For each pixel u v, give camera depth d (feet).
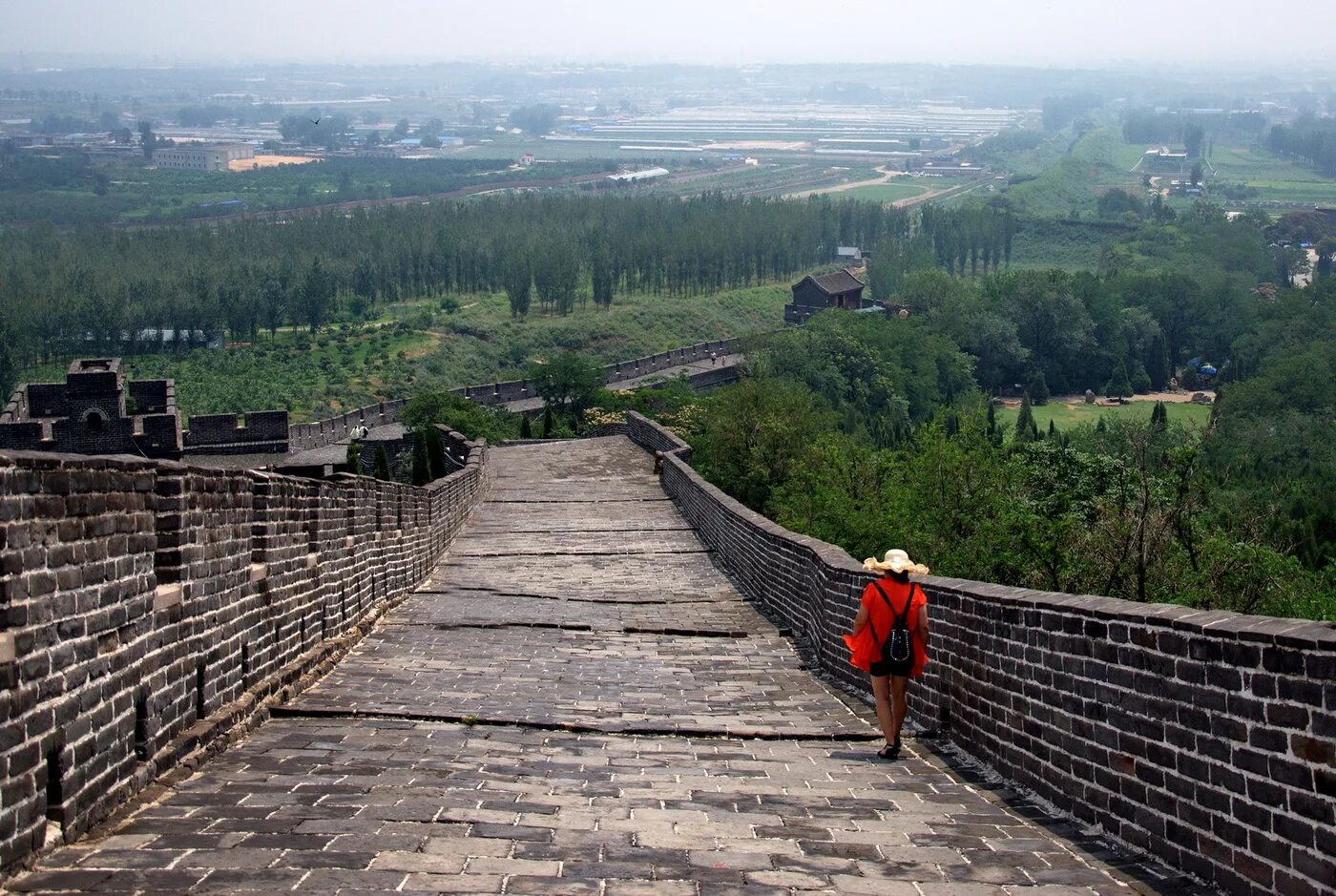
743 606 65.62
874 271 489.26
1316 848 20.53
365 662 46.39
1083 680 27.37
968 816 27.76
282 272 378.94
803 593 56.59
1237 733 22.34
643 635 57.00
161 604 27.96
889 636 33.71
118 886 20.36
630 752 33.01
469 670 45.52
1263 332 337.72
